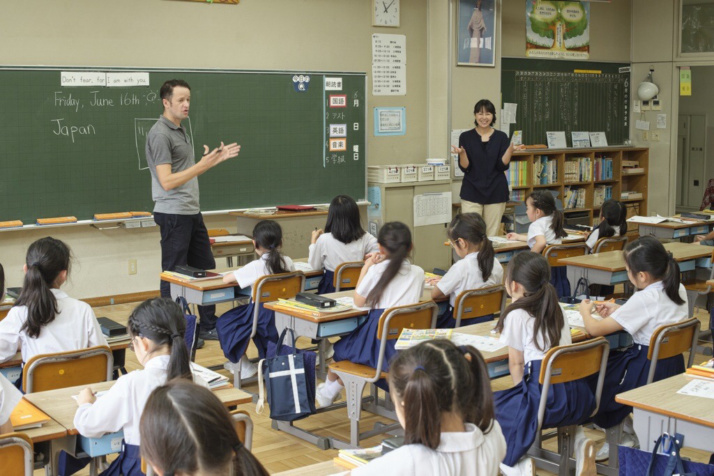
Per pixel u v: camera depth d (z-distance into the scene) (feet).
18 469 7.29
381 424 13.62
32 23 21.03
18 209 20.83
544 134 32.76
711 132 42.01
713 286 16.67
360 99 26.43
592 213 34.06
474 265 13.82
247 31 24.49
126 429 7.92
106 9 22.06
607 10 34.60
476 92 29.27
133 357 17.98
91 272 22.48
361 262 16.07
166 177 17.76
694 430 8.06
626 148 35.04
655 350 10.94
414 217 27.53
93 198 21.88
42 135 20.97
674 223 23.61
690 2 34.37
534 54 32.04
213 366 17.25
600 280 16.99
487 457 5.51
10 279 21.16
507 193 25.57
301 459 12.51
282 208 24.62
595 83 34.50
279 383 12.37
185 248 18.61
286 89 24.80
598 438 13.25
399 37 28.09
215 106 23.58
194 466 4.14
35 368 9.68
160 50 22.99
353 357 12.84
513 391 10.43
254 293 14.80
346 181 26.40
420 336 11.46
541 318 10.28
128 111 22.15
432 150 29.27
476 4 28.76
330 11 26.23
